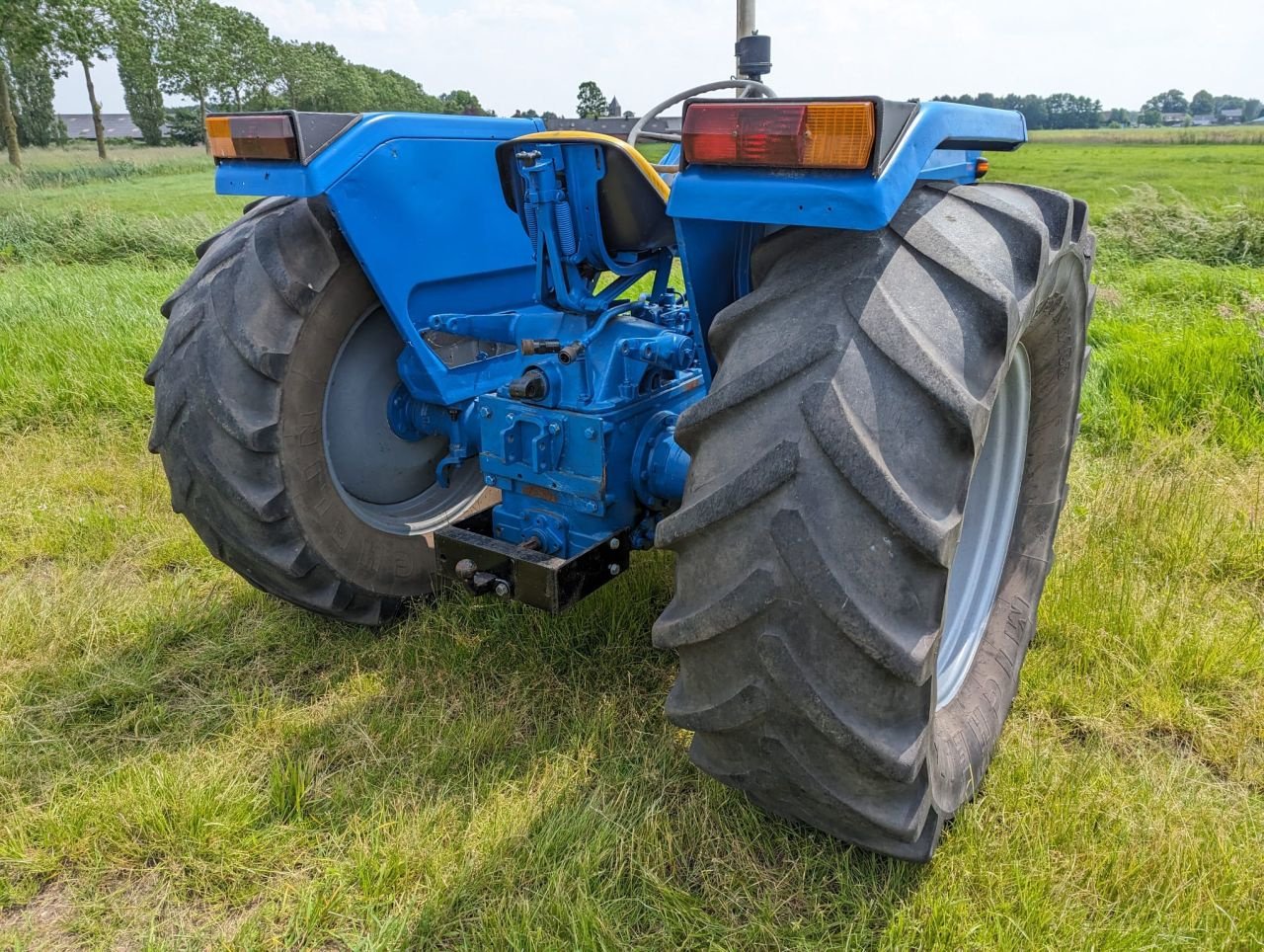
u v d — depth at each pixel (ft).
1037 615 8.58
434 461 10.07
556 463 7.50
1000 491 7.98
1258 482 11.52
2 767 7.34
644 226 7.25
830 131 4.43
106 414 15.80
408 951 5.74
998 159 114.21
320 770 7.35
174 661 8.86
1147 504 11.11
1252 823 6.61
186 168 126.82
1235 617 9.19
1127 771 7.22
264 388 7.81
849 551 4.54
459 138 8.49
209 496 8.01
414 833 6.55
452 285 8.90
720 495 4.69
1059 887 5.98
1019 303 5.06
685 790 7.02
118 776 7.20
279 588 8.66
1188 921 5.74
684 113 4.87
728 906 6.01
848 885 6.03
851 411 4.52
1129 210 40.37
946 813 5.90
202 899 6.23
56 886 6.37
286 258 7.93
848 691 4.81
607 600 9.29
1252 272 30.96
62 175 96.94
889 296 4.78
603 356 7.61
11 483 13.03
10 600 9.75
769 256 5.37
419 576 9.55
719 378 4.91
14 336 19.17
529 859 6.28
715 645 5.02
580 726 7.66
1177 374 15.31
